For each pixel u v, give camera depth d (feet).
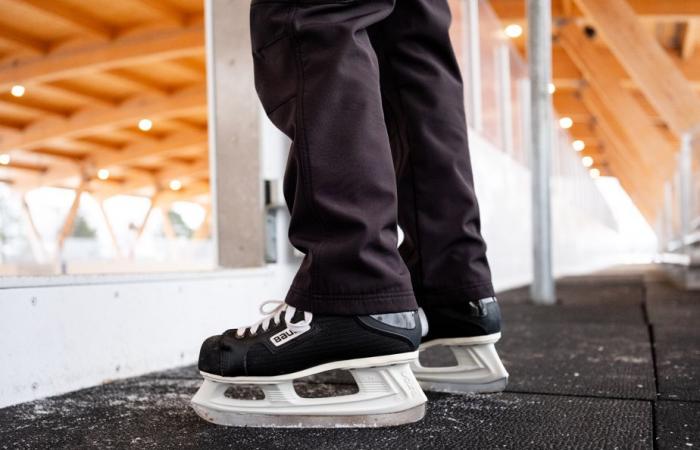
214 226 6.02
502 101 15.31
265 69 2.80
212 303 5.06
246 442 2.61
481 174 12.00
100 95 33.99
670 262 25.04
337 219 2.60
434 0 3.27
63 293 3.76
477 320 3.34
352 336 2.68
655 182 47.78
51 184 46.32
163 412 3.21
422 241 3.33
